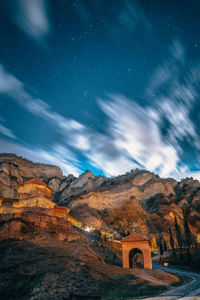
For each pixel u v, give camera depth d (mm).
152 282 27562
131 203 123562
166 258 74438
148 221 113562
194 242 90125
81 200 118312
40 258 28219
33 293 19203
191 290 24266
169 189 152125
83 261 30938
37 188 59438
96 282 24422
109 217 110375
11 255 28969
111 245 61500
